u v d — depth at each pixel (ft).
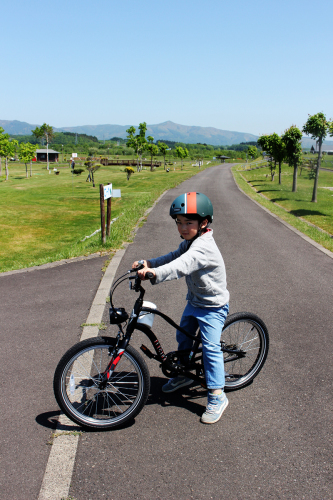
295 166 78.59
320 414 9.58
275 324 14.99
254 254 26.48
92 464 7.93
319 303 17.31
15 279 20.94
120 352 8.82
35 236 47.14
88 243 31.30
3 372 11.53
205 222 8.95
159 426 9.14
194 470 7.78
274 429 9.02
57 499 7.08
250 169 197.88
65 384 8.73
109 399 9.97
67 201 82.64
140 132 222.07
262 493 7.23
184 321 9.93
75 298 17.80
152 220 40.57
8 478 7.57
